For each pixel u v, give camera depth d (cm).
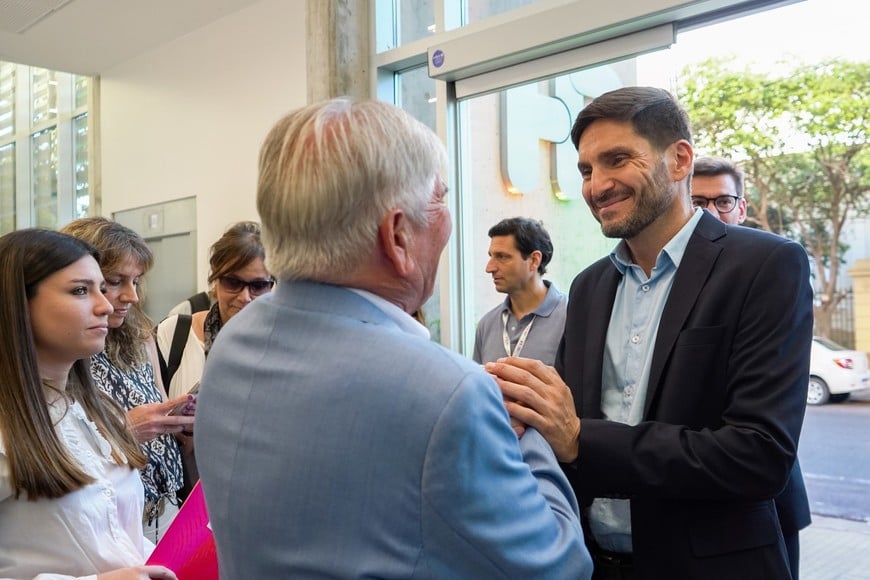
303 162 76
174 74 465
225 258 221
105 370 183
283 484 73
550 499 81
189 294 460
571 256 326
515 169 332
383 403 70
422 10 349
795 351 104
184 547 123
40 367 132
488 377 74
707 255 114
